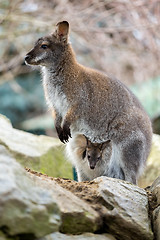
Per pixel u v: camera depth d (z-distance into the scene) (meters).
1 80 24.91
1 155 6.99
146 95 25.45
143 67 25.36
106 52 25.03
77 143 13.38
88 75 12.86
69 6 23.45
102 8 24.34
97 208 8.38
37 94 29.56
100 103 12.78
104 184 9.03
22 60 24.89
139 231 8.20
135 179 12.49
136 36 25.33
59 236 7.22
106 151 12.95
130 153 12.53
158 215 8.63
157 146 16.88
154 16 24.44
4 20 22.30
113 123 12.78
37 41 12.89
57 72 12.84
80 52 27.17
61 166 15.72
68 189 8.97
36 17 23.62
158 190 9.45
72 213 7.72
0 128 15.22
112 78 13.28
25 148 14.54
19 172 6.76
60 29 12.86
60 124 13.19
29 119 27.27
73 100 12.68
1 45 27.42
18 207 6.05
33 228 6.20
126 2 23.25
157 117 23.84
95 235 7.84
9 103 29.84
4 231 6.01
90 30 23.05
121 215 8.25
